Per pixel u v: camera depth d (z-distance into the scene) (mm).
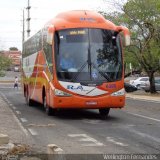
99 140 14164
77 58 20422
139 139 14391
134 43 45406
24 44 33094
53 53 20453
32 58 27953
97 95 20297
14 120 19734
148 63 46875
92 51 20547
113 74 20578
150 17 42656
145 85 53812
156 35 42469
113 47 20812
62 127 17641
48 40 20234
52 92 20547
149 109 27625
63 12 21859
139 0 43312
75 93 20203
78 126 18031
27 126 17844
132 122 19641
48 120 20297
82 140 14148
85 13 21328
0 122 18719
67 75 20266
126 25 44531
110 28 20984
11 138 14172
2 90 58250
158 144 13352
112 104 20484
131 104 32750
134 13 43562
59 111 24844
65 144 13320
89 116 22359
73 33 20609
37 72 25578
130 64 50844
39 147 12570
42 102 23812
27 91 30484
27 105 30297
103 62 20547
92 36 20672
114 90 20500
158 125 18422
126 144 13344
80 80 20250
